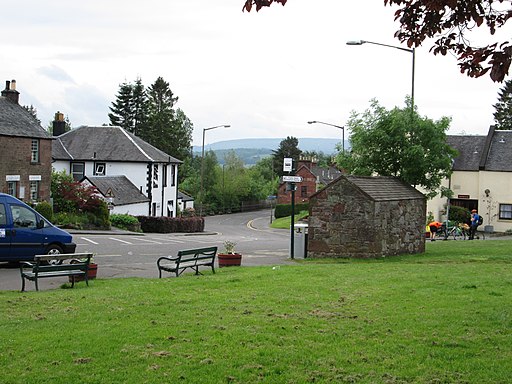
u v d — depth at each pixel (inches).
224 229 2391.7
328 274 664.4
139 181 2412.6
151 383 295.1
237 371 312.0
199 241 1400.1
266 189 4392.2
